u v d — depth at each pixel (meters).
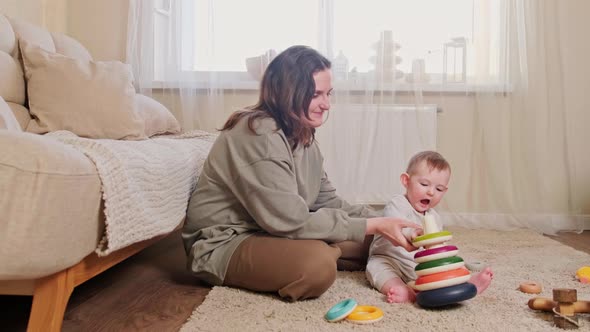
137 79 2.74
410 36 2.73
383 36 2.72
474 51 2.73
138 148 1.37
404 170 2.73
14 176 0.90
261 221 1.39
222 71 2.79
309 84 1.44
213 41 2.74
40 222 0.91
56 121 1.85
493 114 2.72
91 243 1.08
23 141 0.93
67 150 1.00
